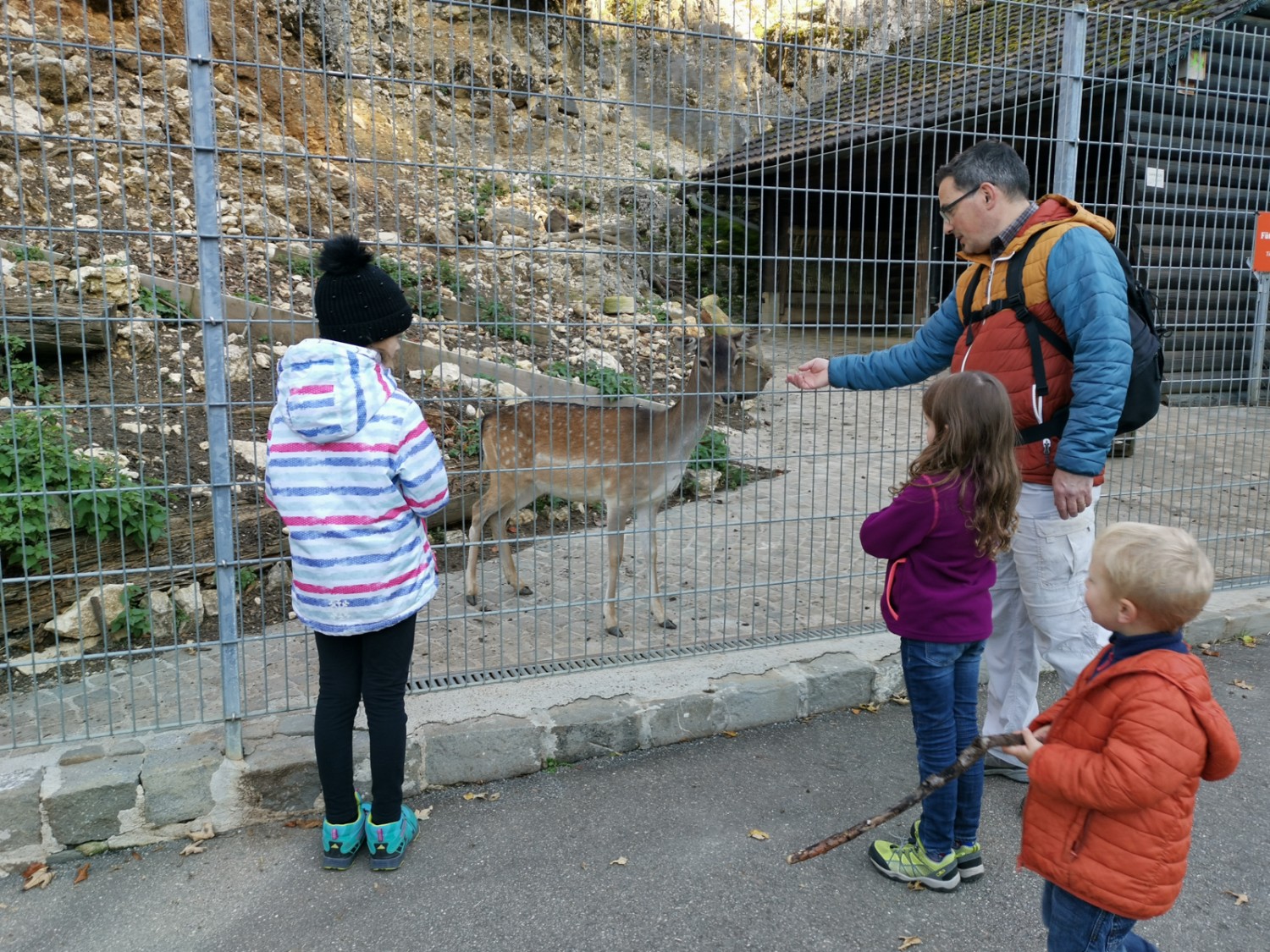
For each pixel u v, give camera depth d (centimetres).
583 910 276
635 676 391
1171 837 200
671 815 324
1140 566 199
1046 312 305
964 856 291
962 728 287
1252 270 542
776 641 430
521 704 364
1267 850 306
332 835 291
